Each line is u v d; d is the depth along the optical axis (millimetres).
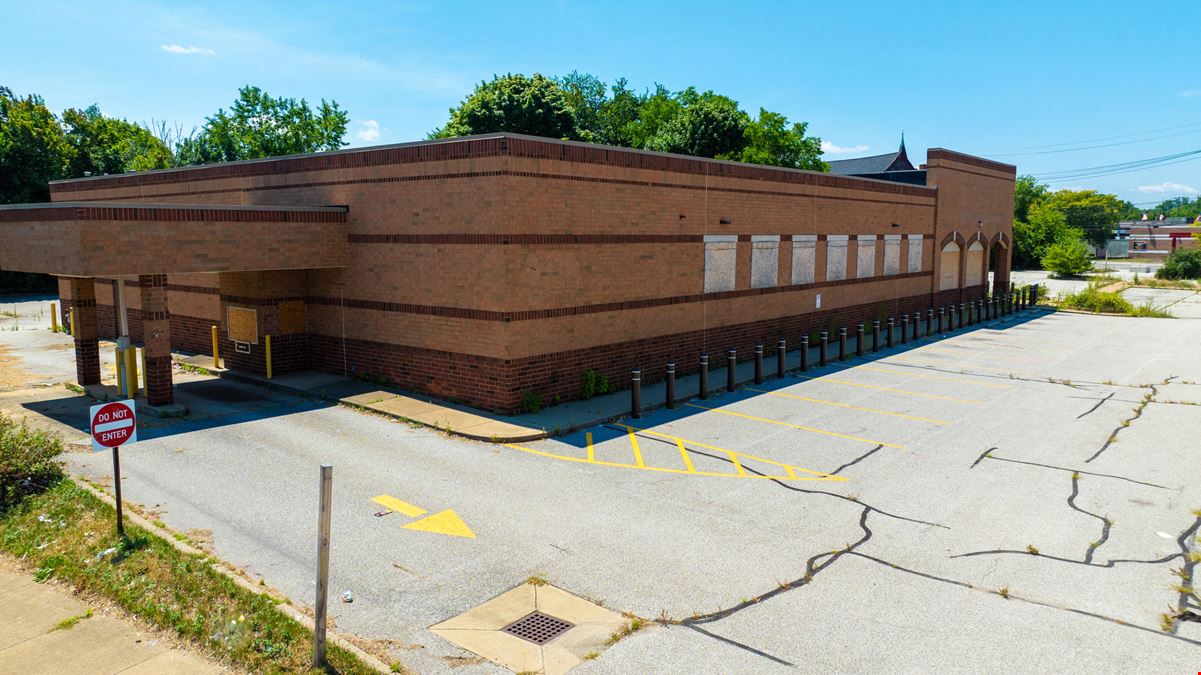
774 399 17047
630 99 75125
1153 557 8781
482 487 11055
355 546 8961
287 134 59562
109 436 8703
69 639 7023
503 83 47438
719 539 9281
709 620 7363
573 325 16062
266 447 12844
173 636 7070
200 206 15047
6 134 46969
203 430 13844
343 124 61344
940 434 14133
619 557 8758
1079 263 57594
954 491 11039
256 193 19703
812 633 7121
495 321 14844
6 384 17578
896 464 12320
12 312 34531
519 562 8602
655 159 17625
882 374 20047
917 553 8891
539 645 6910
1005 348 24594
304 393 16734
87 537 8938
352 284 17578
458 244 15297
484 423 14266
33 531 9195
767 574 8344
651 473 11781
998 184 35750
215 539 9070
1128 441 13633
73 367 19781
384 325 17016
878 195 27047
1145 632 7145
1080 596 7844
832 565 8570
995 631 7156
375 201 16844
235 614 7285
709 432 14211
